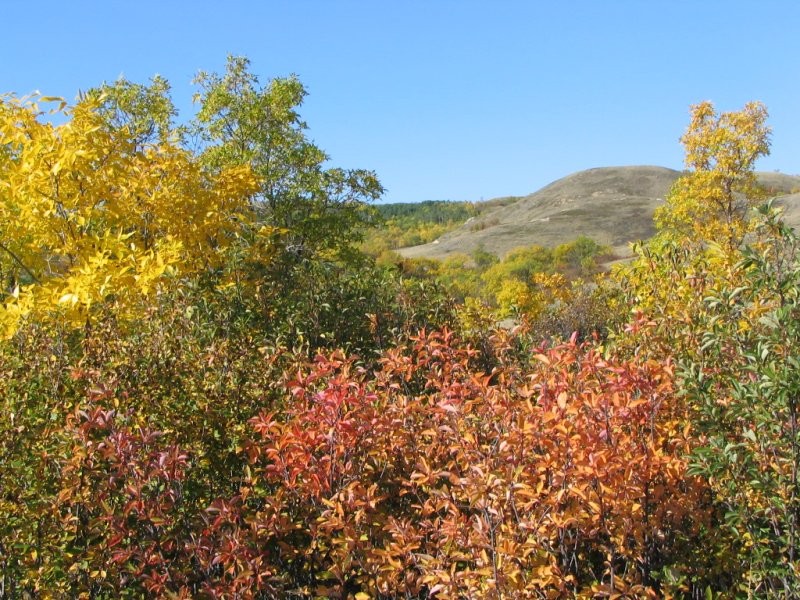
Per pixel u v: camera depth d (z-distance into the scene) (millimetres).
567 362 3281
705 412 3037
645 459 2854
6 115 5273
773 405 2709
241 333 4832
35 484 3025
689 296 4355
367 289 7500
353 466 3205
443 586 2537
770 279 2828
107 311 4398
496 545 2578
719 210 15039
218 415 3537
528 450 2883
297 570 3314
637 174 131000
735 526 2902
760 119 14633
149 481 2889
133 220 6469
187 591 2744
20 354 3885
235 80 12969
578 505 2713
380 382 3857
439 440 3348
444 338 4352
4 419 3123
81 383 3668
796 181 117312
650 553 2945
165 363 3779
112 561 2883
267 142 12742
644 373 3094
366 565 2848
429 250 96125
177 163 6984
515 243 91312
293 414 3355
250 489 3236
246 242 6820
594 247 50406
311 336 6246
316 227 12625
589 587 2645
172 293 4844
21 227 5582
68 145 5215
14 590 3018
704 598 3041
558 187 131250
